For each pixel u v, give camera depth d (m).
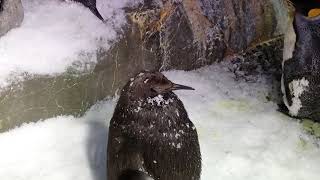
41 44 1.25
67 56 1.26
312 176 1.24
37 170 1.16
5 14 1.22
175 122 0.99
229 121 1.39
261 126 1.38
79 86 1.29
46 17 1.33
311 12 1.32
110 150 1.02
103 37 1.33
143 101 0.99
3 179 1.13
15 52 1.21
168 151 0.99
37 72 1.21
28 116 1.24
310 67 1.34
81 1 1.36
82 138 1.26
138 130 0.99
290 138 1.35
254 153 1.28
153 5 1.45
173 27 1.48
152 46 1.45
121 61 1.38
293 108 1.41
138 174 0.97
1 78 1.17
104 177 1.16
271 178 1.22
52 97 1.26
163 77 1.00
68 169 1.17
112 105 1.37
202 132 1.33
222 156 1.26
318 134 1.37
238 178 1.21
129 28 1.39
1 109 1.19
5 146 1.20
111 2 1.41
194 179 1.05
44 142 1.23
